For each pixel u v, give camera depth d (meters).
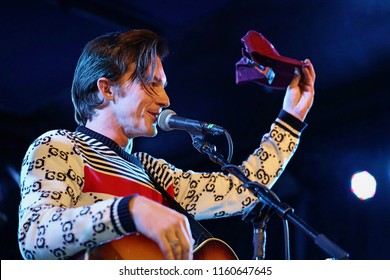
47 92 5.35
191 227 1.99
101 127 2.03
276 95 5.31
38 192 1.69
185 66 5.02
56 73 5.04
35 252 1.58
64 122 5.91
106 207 1.52
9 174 5.83
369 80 4.95
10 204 5.69
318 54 4.75
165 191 2.06
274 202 1.77
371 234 4.94
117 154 1.98
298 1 4.23
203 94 5.45
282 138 2.24
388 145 5.00
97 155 1.92
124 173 1.93
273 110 5.49
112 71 2.02
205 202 2.19
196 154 6.13
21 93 5.37
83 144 1.93
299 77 2.25
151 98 2.04
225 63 4.96
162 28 4.55
